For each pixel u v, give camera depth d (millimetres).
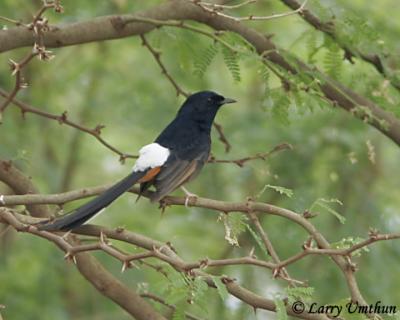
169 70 16281
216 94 10633
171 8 10883
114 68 17922
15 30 9930
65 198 8445
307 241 7227
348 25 10617
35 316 15336
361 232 15078
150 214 17469
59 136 18359
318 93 10016
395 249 15172
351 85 11094
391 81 10953
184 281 7156
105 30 10562
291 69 10586
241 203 8125
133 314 9281
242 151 15531
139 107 16906
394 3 14789
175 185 9250
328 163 15477
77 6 14805
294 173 15336
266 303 7375
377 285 14508
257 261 7184
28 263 15844
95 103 17812
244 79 17750
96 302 16938
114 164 19328
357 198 15430
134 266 7711
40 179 17062
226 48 9984
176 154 9562
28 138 16891
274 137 15555
